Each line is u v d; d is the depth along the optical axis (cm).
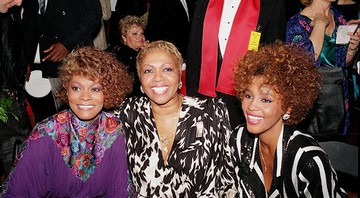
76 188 201
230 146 207
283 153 184
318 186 174
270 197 193
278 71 174
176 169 210
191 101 214
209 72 286
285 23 277
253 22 274
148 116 211
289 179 183
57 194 202
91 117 196
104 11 407
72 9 332
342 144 225
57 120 195
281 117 186
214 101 214
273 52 180
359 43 287
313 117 273
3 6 247
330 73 268
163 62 204
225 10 280
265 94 178
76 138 196
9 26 269
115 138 204
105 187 208
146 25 438
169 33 431
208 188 213
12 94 268
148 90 205
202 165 210
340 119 270
